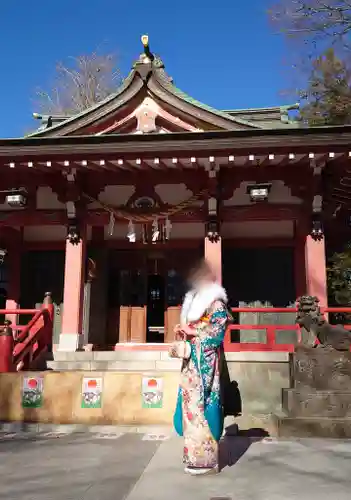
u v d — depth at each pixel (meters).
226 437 6.15
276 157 10.59
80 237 11.59
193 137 10.38
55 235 13.80
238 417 7.03
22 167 11.18
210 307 4.41
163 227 12.34
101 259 13.65
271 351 8.48
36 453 5.36
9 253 13.74
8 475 4.37
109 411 7.22
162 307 14.94
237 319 12.97
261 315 12.91
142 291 13.62
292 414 6.54
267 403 8.19
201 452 4.26
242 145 10.31
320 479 4.10
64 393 7.35
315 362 7.11
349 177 11.12
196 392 4.34
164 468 4.56
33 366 9.55
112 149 10.58
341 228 12.42
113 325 13.48
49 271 13.75
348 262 12.64
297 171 11.37
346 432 6.11
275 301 13.07
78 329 11.06
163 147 10.48
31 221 12.00
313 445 5.57
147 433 6.68
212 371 4.40
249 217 11.62
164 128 12.57
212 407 4.34
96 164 11.00
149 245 13.74
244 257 13.38
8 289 13.54
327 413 6.45
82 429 6.95
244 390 8.25
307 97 20.81
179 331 4.52
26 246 13.83
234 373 8.32
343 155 10.28
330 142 10.09
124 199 12.24
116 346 13.02
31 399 7.38
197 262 4.76
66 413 7.28
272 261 13.30
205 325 4.39
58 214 11.95
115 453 5.33
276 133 10.16
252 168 11.48
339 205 11.57
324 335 7.38
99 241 13.73
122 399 7.25
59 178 11.86
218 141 10.34
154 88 12.29
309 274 11.03
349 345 7.13
